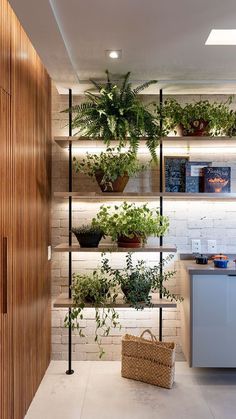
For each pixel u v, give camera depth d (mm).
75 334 3102
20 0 1650
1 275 1824
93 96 2779
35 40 2059
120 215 2840
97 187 3094
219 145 2980
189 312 2625
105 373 2875
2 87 1831
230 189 2949
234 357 2602
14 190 2031
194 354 2600
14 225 2035
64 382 2719
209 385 2686
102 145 2982
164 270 3102
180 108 2797
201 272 2592
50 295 3062
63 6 1756
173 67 2559
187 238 3100
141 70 2613
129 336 2898
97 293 2711
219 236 3098
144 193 2748
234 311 2600
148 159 3094
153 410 2346
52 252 3098
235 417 2275
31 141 2416
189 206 3105
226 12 1842
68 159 3096
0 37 1799
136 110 2623
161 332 3020
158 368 2670
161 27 1985
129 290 2719
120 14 1845
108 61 2447
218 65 2525
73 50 2270
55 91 3078
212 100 3084
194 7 1791
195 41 2162
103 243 3059
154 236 2959
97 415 2285
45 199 2852
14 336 2031
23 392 2223
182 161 2924
